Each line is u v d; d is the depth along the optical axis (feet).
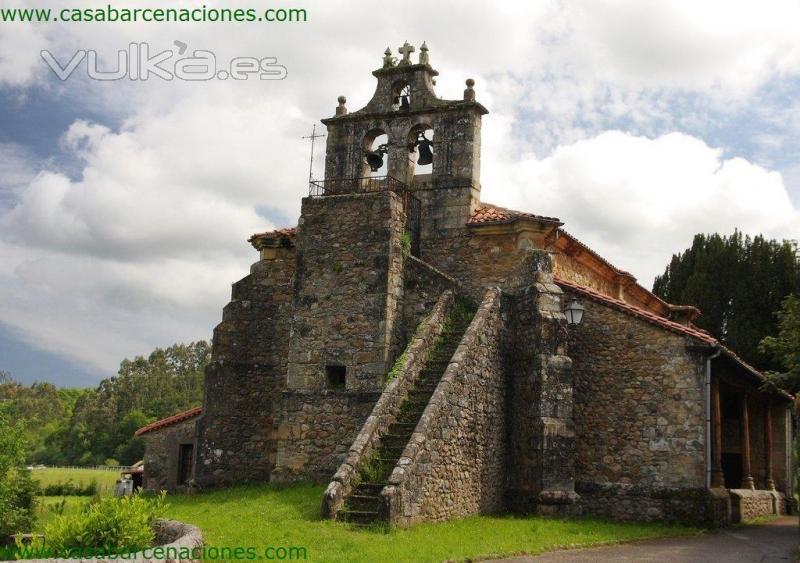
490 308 66.59
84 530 34.22
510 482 66.18
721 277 124.88
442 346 66.95
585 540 51.70
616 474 67.21
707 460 64.85
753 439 93.76
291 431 69.36
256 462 77.20
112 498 36.50
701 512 64.23
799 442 57.36
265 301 80.38
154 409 279.08
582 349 70.18
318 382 69.72
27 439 67.15
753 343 118.73
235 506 58.80
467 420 60.95
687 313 109.29
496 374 66.23
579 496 64.49
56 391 375.25
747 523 72.64
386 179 76.79
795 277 117.80
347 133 79.30
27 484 65.41
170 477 85.25
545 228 72.33
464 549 43.68
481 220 73.92
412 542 44.96
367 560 38.58
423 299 71.41
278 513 53.93
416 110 77.46
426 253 75.56
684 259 134.72
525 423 65.57
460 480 59.11
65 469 202.39
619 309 69.51
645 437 66.90
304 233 72.95
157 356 301.43
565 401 65.10
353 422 67.67
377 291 69.56
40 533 61.16
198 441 75.72
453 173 75.92
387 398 59.31
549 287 68.08
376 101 78.95
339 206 72.38
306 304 71.61
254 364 79.00
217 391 77.05
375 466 55.21
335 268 71.31
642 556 46.88
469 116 76.23
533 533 52.85
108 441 266.16
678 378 66.74
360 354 69.00
